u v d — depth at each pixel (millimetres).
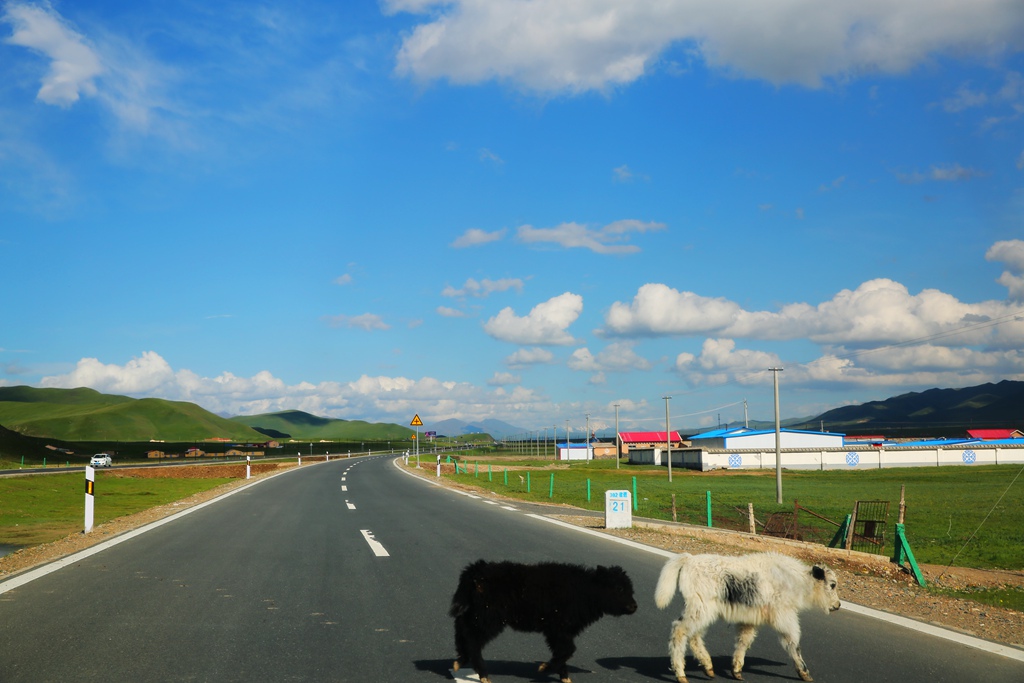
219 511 20625
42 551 12969
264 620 7668
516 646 6938
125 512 23422
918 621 8078
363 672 5906
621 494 16938
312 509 21297
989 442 93250
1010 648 6918
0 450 76500
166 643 6711
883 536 23781
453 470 61531
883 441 109750
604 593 5727
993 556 21797
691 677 5988
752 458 84875
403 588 9461
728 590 5871
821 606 5996
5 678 5645
